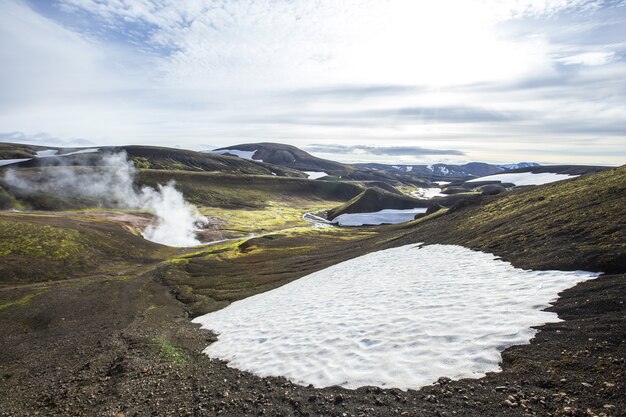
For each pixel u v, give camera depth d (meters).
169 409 13.69
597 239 20.59
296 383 13.52
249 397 13.16
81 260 72.00
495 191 79.75
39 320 40.72
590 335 11.66
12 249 66.94
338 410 10.88
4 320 40.66
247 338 21.77
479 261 25.94
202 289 52.84
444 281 22.86
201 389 15.16
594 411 8.44
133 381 18.19
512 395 9.79
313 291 31.98
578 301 14.34
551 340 12.08
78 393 18.16
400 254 40.38
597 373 9.77
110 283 59.72
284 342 18.64
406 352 13.70
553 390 9.62
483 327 14.28
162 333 29.55
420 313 17.59
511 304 15.95
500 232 32.81
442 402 10.22
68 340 32.75
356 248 65.75
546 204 36.00
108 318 40.22
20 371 25.78
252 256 81.62
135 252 86.62
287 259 70.00
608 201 27.16
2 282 57.00
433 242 41.84
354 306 22.16
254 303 34.66
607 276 16.09
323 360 14.93
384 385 11.84
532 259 21.95
